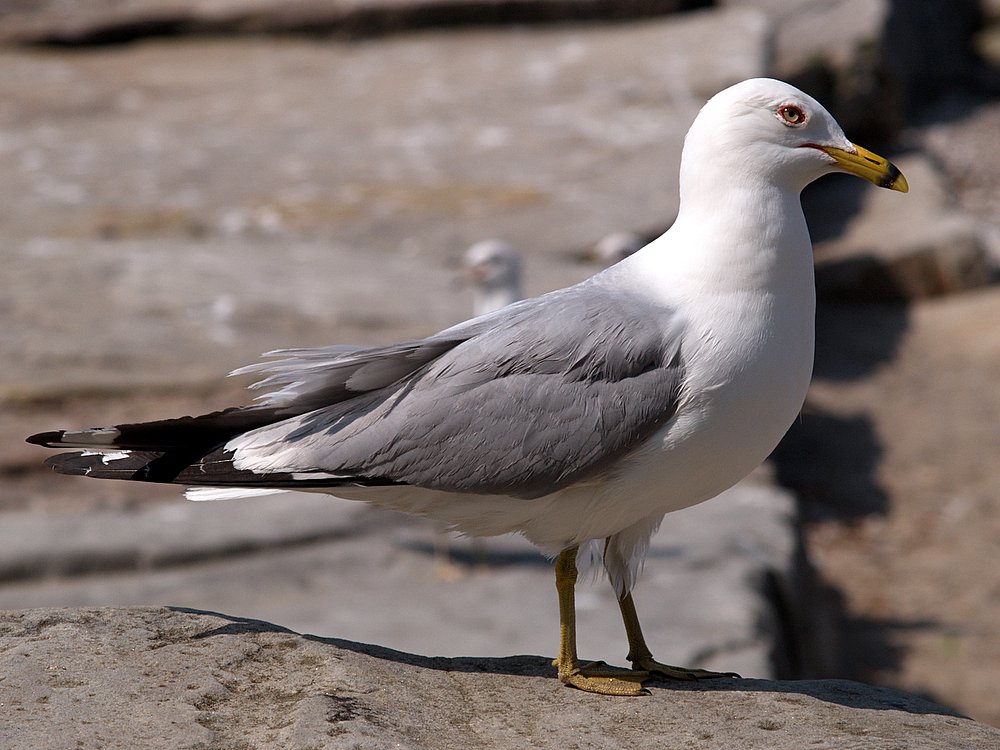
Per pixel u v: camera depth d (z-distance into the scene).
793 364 6.12
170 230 21.80
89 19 33.28
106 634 6.14
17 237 21.14
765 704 5.96
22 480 14.47
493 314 6.43
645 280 6.33
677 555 12.80
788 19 31.09
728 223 6.17
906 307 23.88
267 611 11.77
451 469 6.07
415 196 22.94
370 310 18.31
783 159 6.21
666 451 6.03
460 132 26.05
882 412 20.17
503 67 29.73
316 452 6.16
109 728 5.31
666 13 31.98
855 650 14.21
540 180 23.33
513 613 11.59
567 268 19.48
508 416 6.07
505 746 5.40
